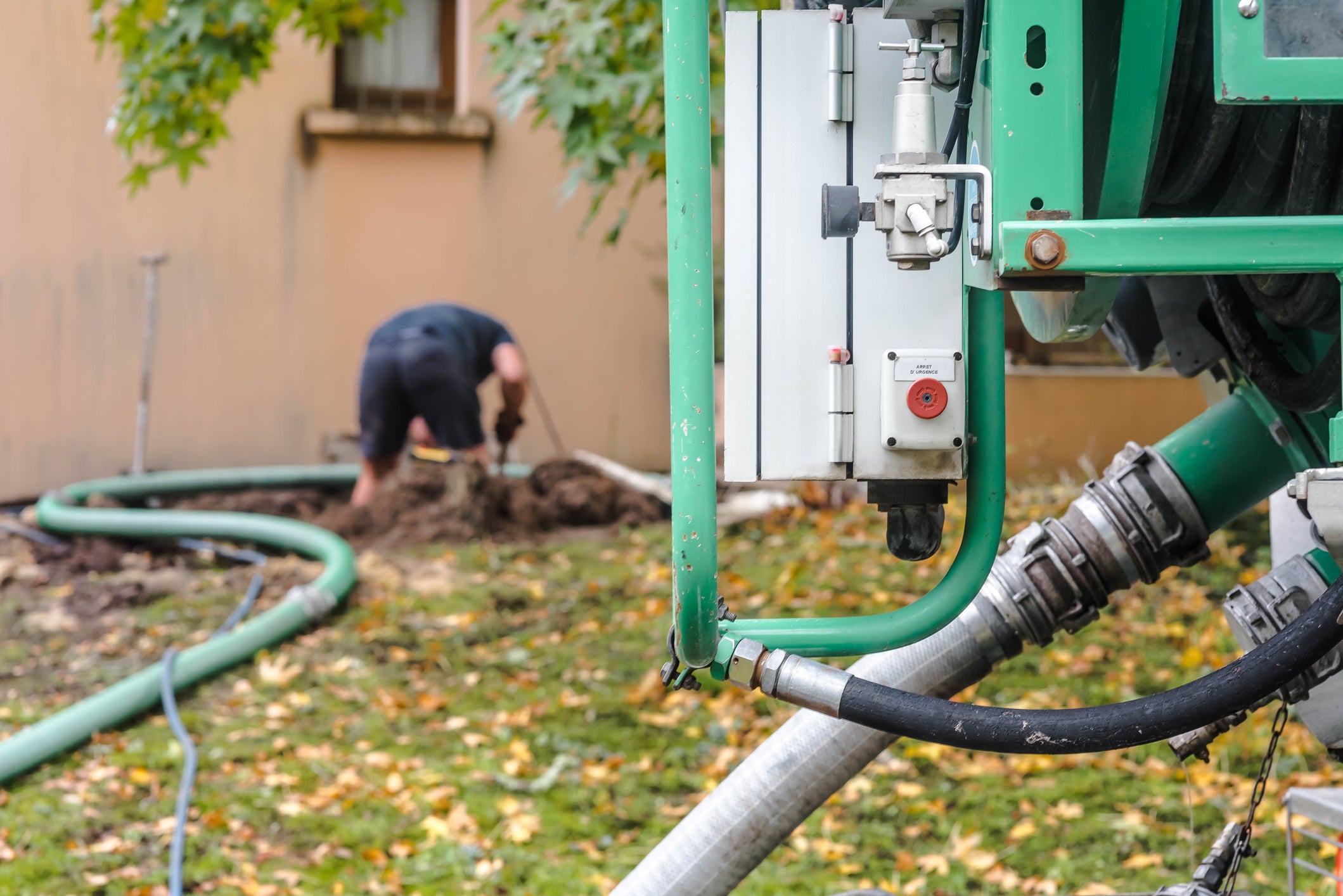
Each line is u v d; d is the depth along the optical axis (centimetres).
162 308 959
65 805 401
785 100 166
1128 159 159
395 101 1008
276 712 480
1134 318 240
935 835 377
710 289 149
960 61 161
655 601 611
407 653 547
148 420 960
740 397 165
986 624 217
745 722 463
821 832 379
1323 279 178
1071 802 393
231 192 965
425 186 988
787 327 165
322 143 975
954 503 765
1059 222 144
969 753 433
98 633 589
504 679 517
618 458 1003
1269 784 392
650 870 220
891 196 149
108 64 941
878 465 163
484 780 420
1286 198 172
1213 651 503
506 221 995
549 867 361
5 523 784
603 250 1000
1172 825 370
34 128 938
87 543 740
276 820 394
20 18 931
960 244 164
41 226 941
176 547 742
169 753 441
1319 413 209
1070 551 216
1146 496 216
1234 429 219
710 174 149
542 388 1000
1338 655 186
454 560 686
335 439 956
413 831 385
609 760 435
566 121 504
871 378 164
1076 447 855
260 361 973
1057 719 153
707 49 149
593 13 510
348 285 983
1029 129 146
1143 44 156
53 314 945
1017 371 852
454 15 1007
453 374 759
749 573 650
